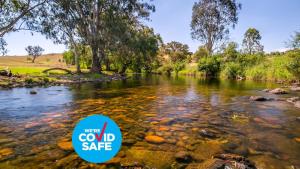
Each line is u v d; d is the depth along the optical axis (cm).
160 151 336
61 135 406
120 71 3969
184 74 4209
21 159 305
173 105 733
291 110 664
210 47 3969
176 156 316
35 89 1164
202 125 489
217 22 3897
